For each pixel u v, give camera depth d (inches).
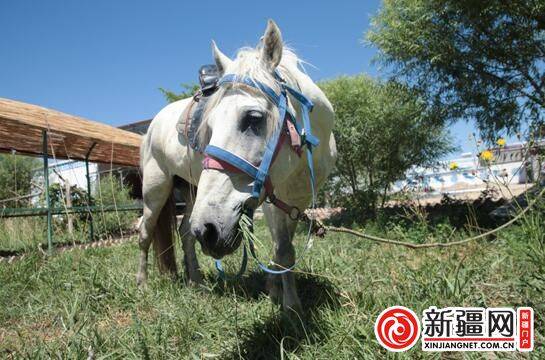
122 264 190.4
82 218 357.4
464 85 245.1
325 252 159.8
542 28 225.0
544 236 112.0
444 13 233.8
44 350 94.2
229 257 175.2
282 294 121.2
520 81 247.9
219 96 81.1
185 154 132.3
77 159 332.5
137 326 95.6
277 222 112.5
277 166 83.5
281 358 77.6
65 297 134.5
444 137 370.6
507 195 307.3
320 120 109.5
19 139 264.5
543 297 91.3
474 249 136.3
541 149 139.7
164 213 156.6
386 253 154.7
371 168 389.4
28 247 261.6
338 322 93.7
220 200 73.2
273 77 87.1
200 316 109.1
